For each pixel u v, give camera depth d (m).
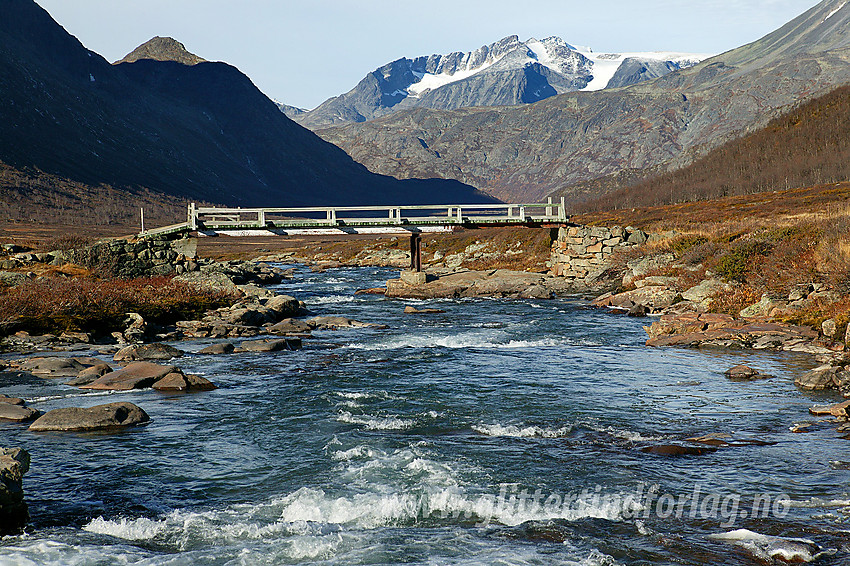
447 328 36.62
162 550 10.69
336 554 10.52
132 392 21.03
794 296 33.91
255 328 34.34
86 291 34.38
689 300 40.59
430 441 16.22
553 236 64.12
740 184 179.75
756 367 24.89
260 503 12.62
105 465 14.55
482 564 10.08
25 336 28.78
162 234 52.44
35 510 12.26
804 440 15.90
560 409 19.23
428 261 97.19
